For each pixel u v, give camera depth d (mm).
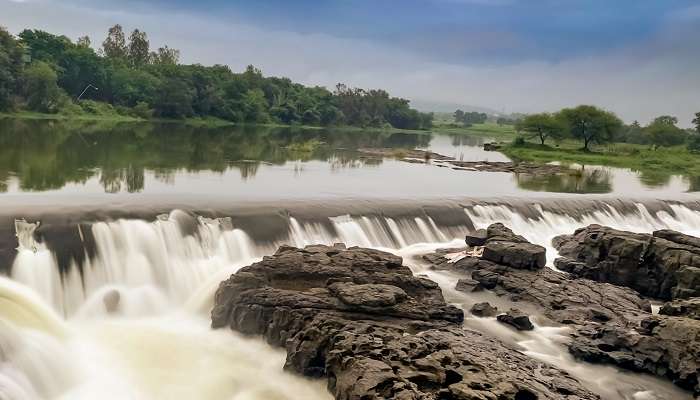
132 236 33375
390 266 31312
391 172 82125
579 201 56812
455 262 38125
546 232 51031
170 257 33812
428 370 21469
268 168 75375
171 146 93500
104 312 29875
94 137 96562
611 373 26422
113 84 191500
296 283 29391
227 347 26797
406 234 44062
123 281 31750
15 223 31016
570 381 24297
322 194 53125
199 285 33219
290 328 26016
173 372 24609
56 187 47438
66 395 22781
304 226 40125
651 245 37562
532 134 198875
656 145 194125
